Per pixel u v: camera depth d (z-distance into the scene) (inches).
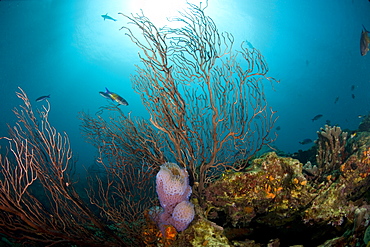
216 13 1651.1
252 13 1622.8
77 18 1550.2
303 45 1768.0
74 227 122.5
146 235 119.2
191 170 147.8
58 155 113.3
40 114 122.0
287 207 133.8
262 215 138.6
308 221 128.3
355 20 1419.8
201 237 108.5
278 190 135.0
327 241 105.1
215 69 152.5
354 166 133.9
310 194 132.0
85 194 335.3
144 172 141.2
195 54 136.4
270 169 138.3
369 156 132.2
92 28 1758.1
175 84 141.4
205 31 137.0
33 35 1439.5
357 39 1496.1
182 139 144.3
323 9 1476.4
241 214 137.3
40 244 129.5
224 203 140.4
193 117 150.0
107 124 166.1
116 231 147.2
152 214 122.0
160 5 1587.1
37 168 115.8
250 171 139.0
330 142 173.8
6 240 127.3
